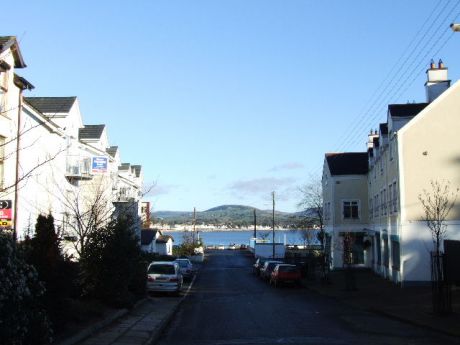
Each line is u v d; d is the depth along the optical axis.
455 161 30.53
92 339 12.91
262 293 32.28
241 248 112.88
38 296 10.43
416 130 31.05
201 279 45.88
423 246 30.27
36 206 24.47
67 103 32.22
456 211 30.06
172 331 16.39
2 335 8.31
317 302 26.22
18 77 21.14
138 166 61.84
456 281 18.39
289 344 13.54
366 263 47.22
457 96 30.92
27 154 24.31
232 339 14.55
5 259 8.39
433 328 16.17
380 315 20.39
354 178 48.31
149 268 30.11
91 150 37.19
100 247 18.72
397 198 31.80
